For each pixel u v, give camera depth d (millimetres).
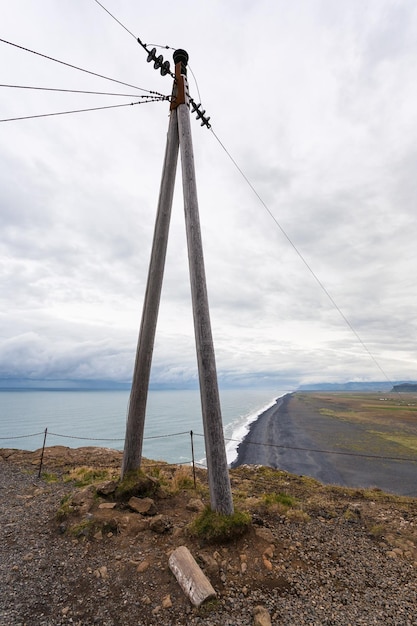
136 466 7777
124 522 6129
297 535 5965
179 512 6895
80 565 4996
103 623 3814
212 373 6008
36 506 7797
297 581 4559
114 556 5195
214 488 5691
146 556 5156
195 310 6344
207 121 9320
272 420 59562
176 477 9414
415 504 8164
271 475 11594
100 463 13188
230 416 75938
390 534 6156
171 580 4562
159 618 3885
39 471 11141
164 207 8219
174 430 54750
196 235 6734
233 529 5379
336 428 44688
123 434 52438
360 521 6836
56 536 6012
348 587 4457
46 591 4398
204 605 4035
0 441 48562
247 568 4766
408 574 4805
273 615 3881
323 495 8984
